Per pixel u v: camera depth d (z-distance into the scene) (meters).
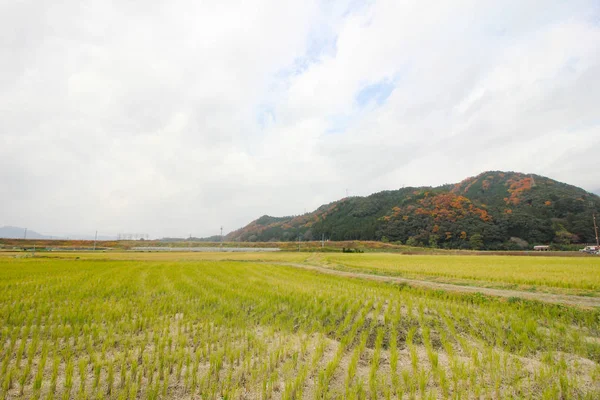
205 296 17.94
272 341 10.81
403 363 9.31
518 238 100.00
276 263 51.00
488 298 17.73
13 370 7.71
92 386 7.25
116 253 83.31
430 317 13.63
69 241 125.19
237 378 7.94
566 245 88.38
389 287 23.30
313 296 18.14
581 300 16.16
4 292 18.52
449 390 7.52
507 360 9.34
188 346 10.18
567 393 7.20
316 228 167.00
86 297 17.42
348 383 7.82
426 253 84.62
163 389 7.08
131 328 11.79
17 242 111.44
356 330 12.09
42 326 11.84
